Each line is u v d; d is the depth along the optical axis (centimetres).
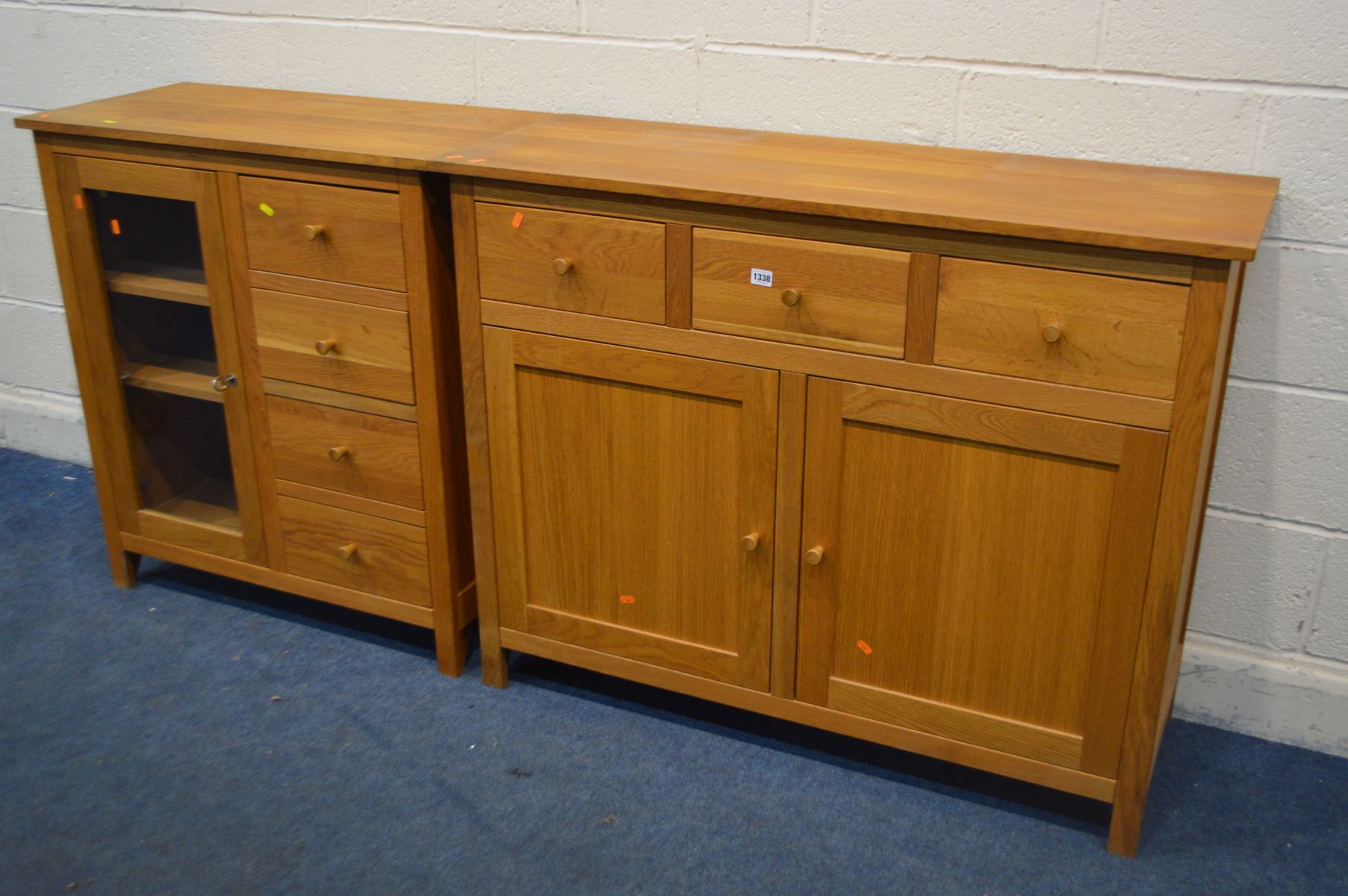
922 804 204
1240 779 211
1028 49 202
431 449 219
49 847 194
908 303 176
